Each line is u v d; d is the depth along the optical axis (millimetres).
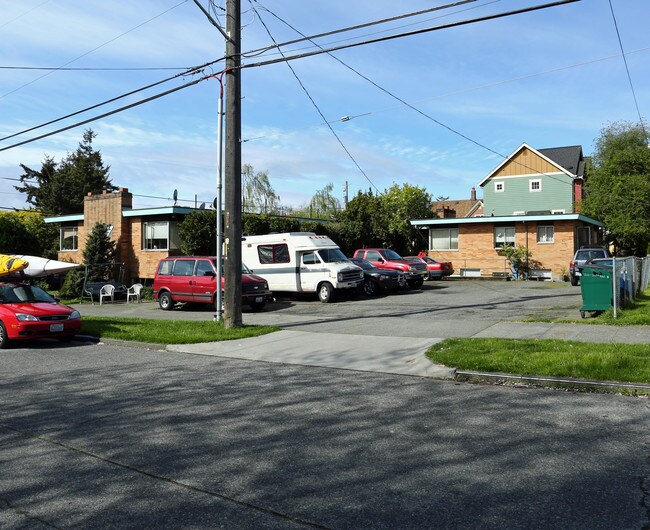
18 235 32875
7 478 4797
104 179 58406
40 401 7555
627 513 3854
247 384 8367
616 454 5004
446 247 34656
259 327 13922
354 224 39469
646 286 20781
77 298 29469
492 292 22203
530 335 11094
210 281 19641
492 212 45656
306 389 7934
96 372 9602
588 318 13172
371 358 10016
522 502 4066
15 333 12586
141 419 6555
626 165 40125
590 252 24781
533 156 44094
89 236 30953
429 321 14219
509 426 5930
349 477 4629
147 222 31516
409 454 5141
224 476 4727
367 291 22500
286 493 4348
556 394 7293
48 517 4016
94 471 4922
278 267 21719
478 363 8562
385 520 3846
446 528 3713
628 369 7773
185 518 3959
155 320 16281
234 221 13719
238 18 13516
